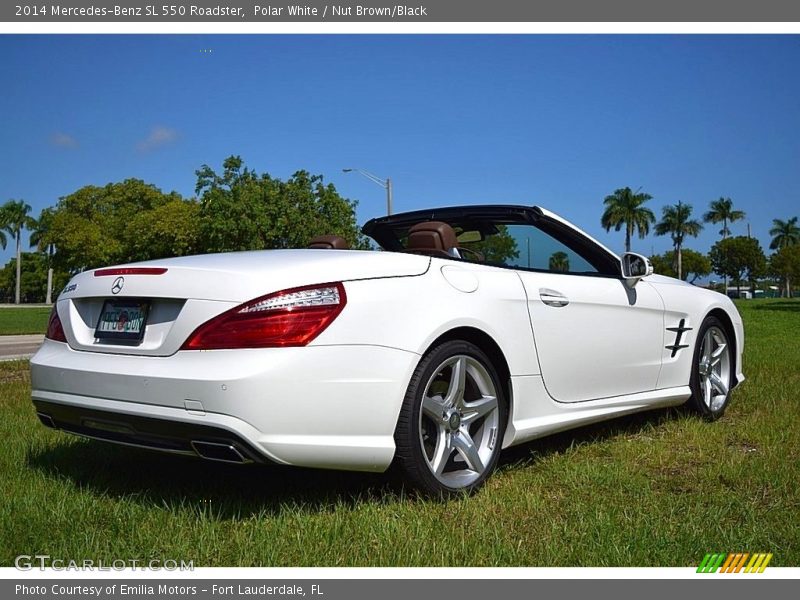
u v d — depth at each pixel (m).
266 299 2.76
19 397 5.82
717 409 5.05
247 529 2.76
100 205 59.31
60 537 2.67
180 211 42.16
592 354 3.99
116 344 3.04
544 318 3.69
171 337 2.84
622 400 4.24
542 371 3.65
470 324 3.24
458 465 3.31
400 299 3.03
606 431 4.52
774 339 12.33
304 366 2.73
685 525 2.76
